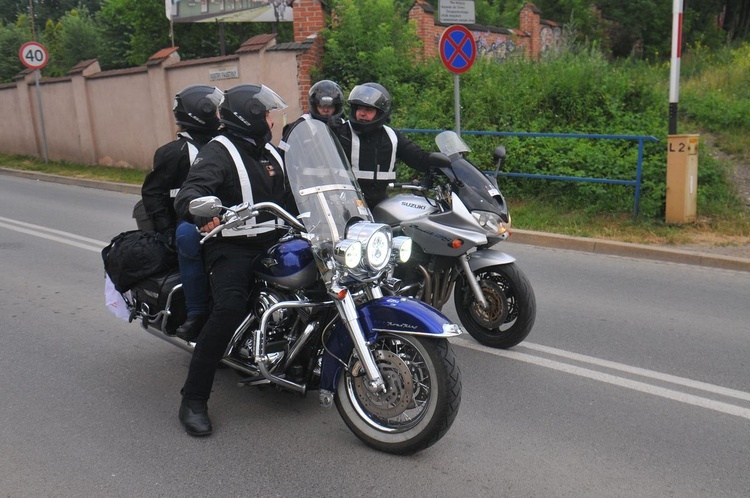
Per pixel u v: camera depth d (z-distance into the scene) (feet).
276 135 43.93
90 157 55.83
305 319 12.40
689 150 28.66
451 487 11.00
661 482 11.19
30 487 11.08
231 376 15.53
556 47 55.57
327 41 45.44
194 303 13.26
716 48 71.10
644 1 71.20
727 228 28.81
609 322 19.16
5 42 91.30
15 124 63.21
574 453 12.11
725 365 16.14
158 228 14.88
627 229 29.19
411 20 49.83
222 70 45.70
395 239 12.66
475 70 44.65
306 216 11.98
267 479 11.28
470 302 17.38
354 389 12.36
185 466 11.71
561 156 33.14
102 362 16.38
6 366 16.15
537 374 15.62
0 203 39.96
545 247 28.63
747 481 11.23
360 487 11.02
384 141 16.98
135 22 65.26
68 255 26.81
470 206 15.72
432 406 11.35
